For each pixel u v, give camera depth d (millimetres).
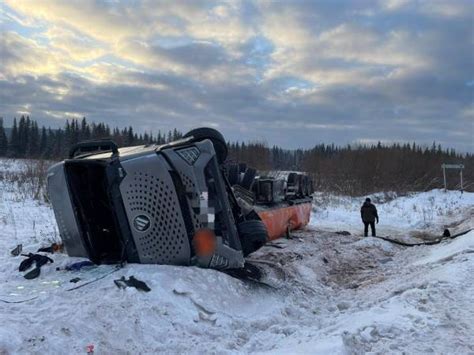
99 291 5375
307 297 7305
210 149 6594
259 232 7246
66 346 4137
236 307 5926
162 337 4699
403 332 4895
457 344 4578
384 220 20797
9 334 3961
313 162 35750
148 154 6359
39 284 5898
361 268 10523
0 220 12844
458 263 8109
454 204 26672
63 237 6820
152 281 5555
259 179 12242
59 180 6688
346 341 4449
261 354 4465
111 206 6488
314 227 17375
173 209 6320
